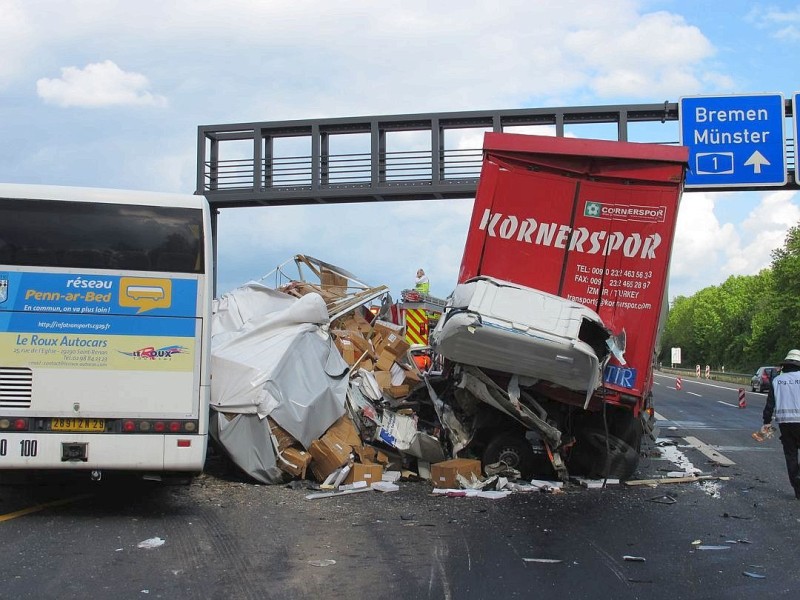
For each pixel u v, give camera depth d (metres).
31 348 8.48
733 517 9.05
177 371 8.70
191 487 10.53
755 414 24.78
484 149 10.78
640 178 10.60
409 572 6.56
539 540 7.81
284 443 10.76
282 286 14.66
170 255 8.84
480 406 11.27
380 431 11.85
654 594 6.02
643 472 12.52
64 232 8.67
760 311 77.81
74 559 6.87
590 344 10.48
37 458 8.37
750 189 20.17
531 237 10.73
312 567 6.68
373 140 20.77
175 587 6.05
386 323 15.99
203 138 21.39
